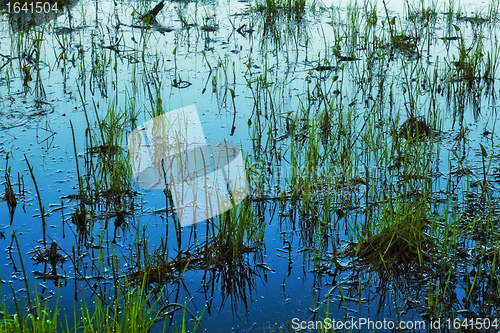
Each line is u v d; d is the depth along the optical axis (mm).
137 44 7559
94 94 5844
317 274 3219
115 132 4707
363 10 9188
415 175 4172
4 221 3670
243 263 3322
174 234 3576
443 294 2967
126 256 3354
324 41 7613
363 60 6891
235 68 6641
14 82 6176
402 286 3104
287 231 3637
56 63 6805
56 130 5020
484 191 3918
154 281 3166
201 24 8531
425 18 8633
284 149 4727
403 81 6184
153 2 9828
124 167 4086
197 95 5785
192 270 3266
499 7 9094
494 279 3107
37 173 4273
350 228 3648
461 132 4965
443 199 3910
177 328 2818
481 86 6027
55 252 3273
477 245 3395
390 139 4887
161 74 6422
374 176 4273
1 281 3113
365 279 3170
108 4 9688
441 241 3420
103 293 3045
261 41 7680
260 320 2877
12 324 2619
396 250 3340
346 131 4902
